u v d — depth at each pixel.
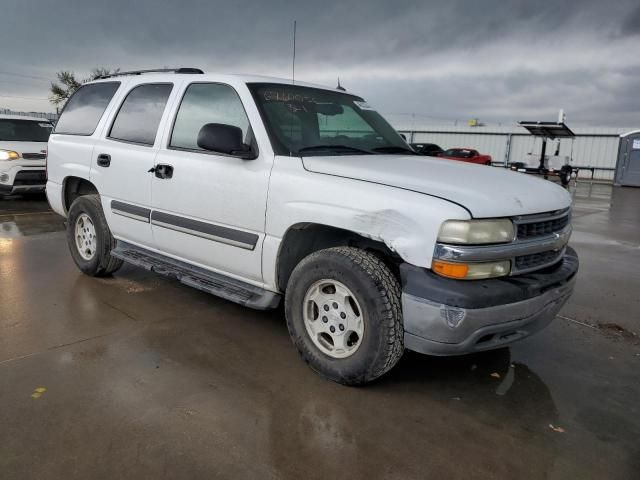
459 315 2.72
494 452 2.62
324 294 3.22
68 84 29.31
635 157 23.70
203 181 3.74
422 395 3.16
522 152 32.34
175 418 2.77
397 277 3.15
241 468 2.40
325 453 2.54
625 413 3.06
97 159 4.69
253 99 3.62
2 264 5.54
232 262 3.70
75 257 5.18
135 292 4.76
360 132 4.14
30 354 3.43
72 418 2.73
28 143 10.34
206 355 3.54
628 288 5.68
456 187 2.97
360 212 2.96
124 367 3.31
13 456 2.42
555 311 3.25
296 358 3.56
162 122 4.19
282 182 3.32
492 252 2.80
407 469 2.46
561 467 2.53
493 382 3.38
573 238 8.85
